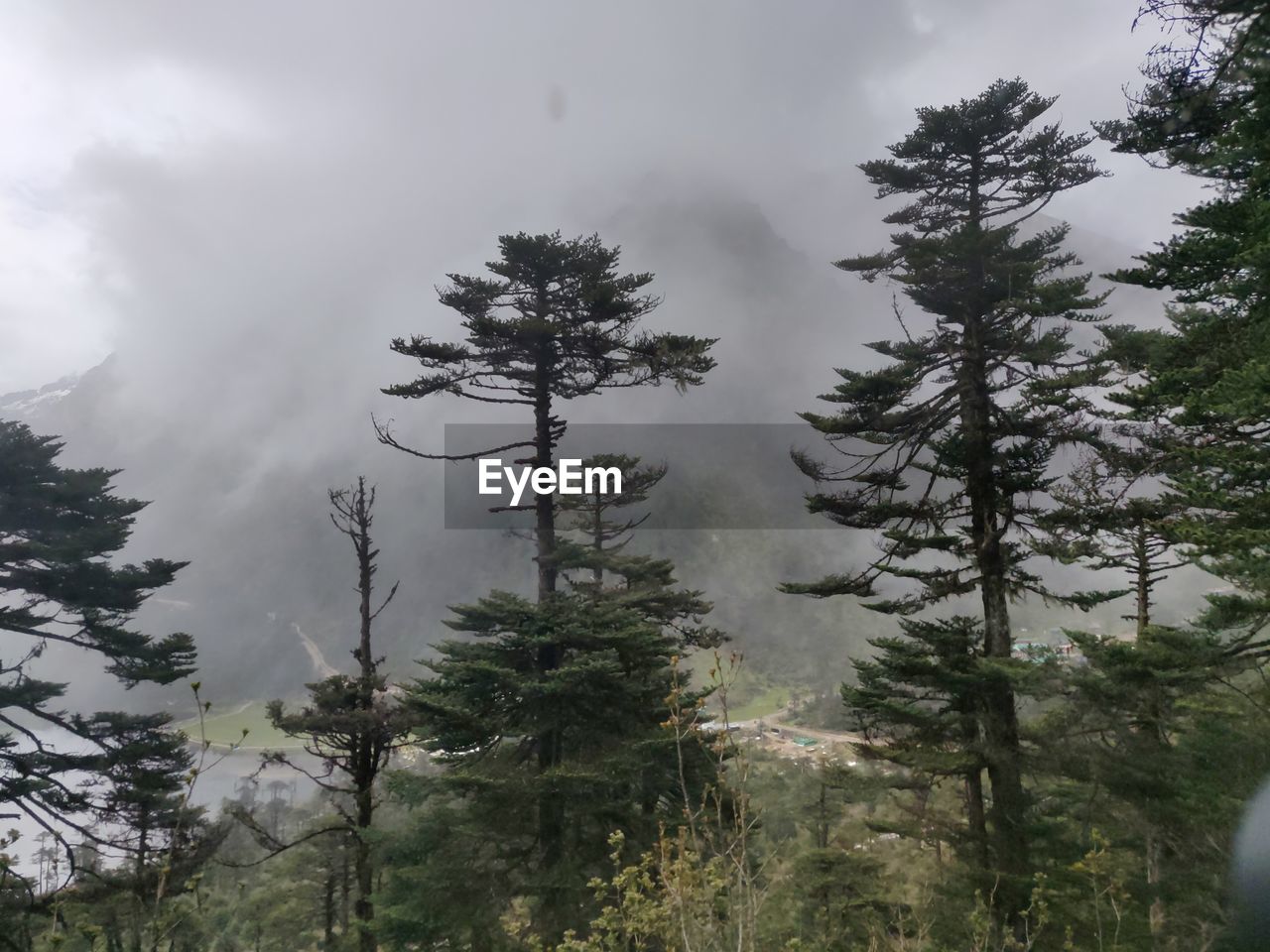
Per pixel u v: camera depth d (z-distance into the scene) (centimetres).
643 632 1499
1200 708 1316
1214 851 1011
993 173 1580
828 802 2627
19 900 625
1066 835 1266
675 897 372
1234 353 934
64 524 1983
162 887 402
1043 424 1400
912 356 1509
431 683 1509
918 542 1437
